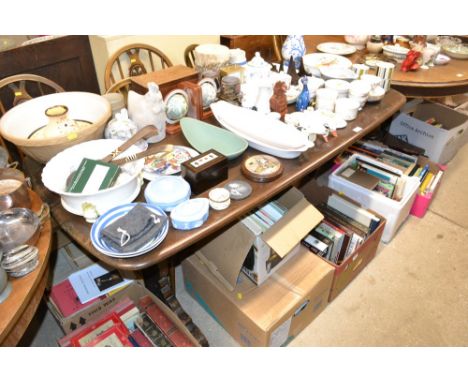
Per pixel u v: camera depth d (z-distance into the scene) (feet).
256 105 4.92
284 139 4.27
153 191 3.50
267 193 3.74
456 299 5.97
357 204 6.08
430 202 7.94
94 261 5.95
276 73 5.65
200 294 5.54
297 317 5.05
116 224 3.11
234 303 4.75
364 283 6.19
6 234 3.08
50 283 5.90
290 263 5.26
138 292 4.97
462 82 6.77
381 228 5.99
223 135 4.38
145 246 3.05
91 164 3.52
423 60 7.45
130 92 4.25
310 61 6.65
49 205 3.57
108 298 4.74
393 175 6.77
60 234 6.00
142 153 3.88
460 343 5.33
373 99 5.43
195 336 5.02
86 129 3.82
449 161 9.30
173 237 3.22
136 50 6.82
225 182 3.85
